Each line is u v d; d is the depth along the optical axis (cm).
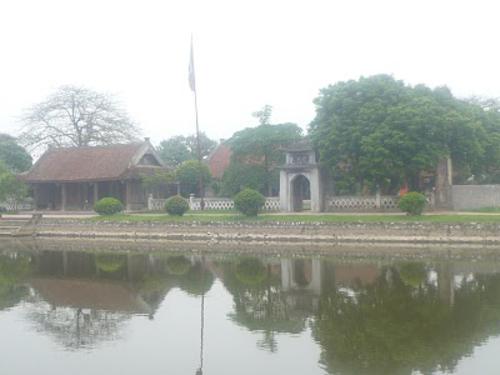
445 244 3406
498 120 4509
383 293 1906
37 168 5816
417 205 3716
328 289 2027
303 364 1190
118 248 3747
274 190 5081
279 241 3822
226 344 1361
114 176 5300
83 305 1866
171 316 1677
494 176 5050
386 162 3747
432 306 1681
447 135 3869
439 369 1133
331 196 4459
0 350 1347
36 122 6525
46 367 1213
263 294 1980
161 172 5275
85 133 6612
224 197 5062
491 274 2269
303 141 4500
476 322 1484
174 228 4219
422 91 4119
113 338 1441
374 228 3606
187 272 2553
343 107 4062
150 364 1220
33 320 1658
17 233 4666
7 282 2358
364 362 1188
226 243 3862
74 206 5734
